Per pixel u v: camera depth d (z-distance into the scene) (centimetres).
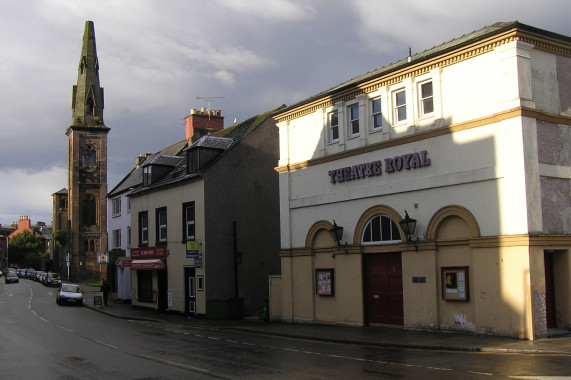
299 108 2325
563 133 1653
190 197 2903
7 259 12988
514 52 1584
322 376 1100
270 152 3038
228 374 1144
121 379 1116
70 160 8019
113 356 1445
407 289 1839
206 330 2216
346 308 2073
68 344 1717
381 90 1977
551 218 1585
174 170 3331
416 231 1822
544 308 1522
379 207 1961
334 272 2145
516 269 1534
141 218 3447
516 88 1573
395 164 1895
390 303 1931
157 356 1434
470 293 1656
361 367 1202
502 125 1602
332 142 2183
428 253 1778
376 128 2019
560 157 1634
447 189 1739
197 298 2798
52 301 4188
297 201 2322
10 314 2991
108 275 4591
